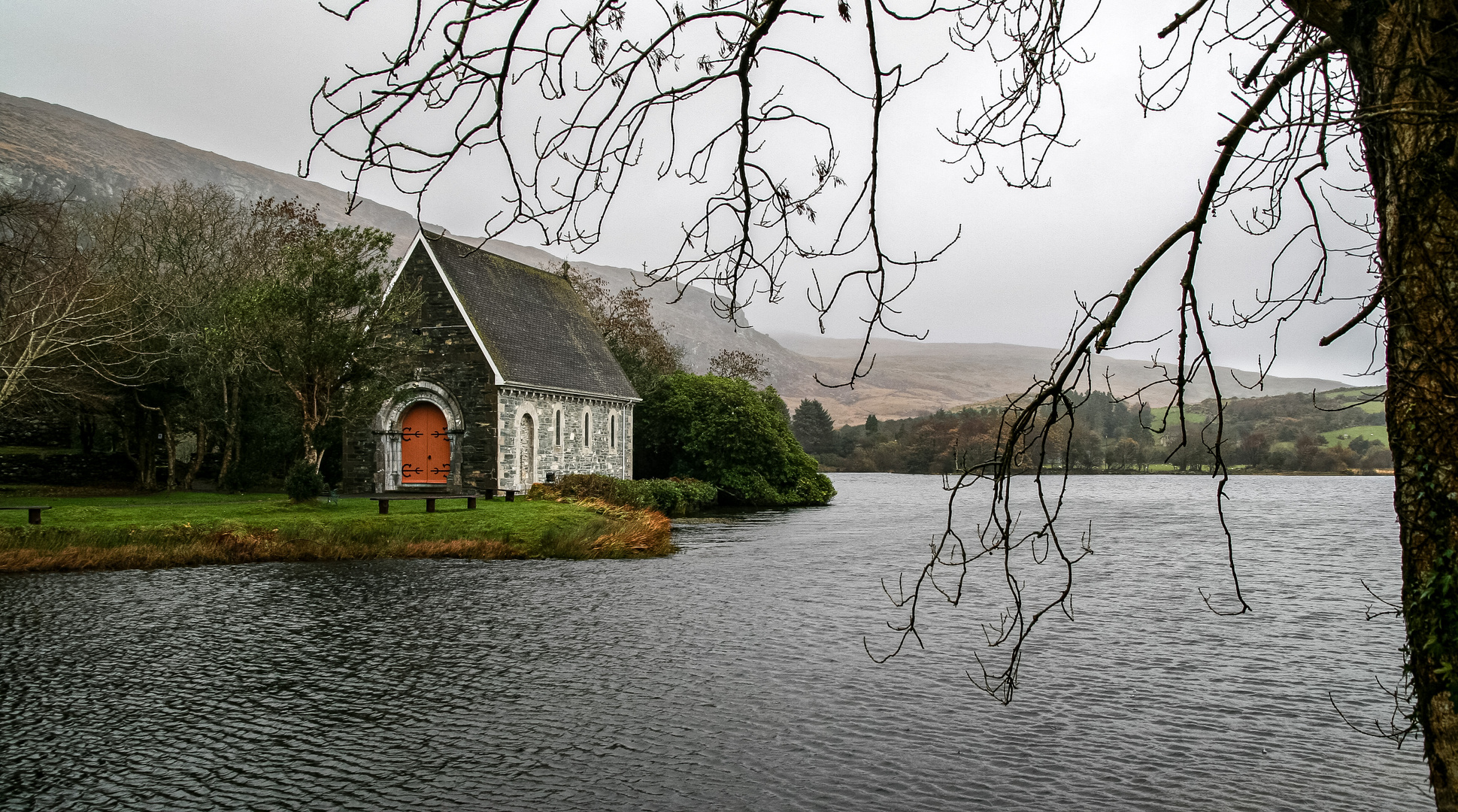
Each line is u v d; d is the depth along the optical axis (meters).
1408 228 4.23
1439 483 4.21
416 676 13.18
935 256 4.59
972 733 11.09
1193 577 23.97
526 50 4.54
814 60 4.48
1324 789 9.55
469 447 37.16
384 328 29.75
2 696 12.08
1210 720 11.68
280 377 32.22
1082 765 10.13
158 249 41.34
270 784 9.37
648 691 12.59
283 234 47.94
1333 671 14.07
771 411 59.66
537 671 13.49
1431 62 4.07
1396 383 4.42
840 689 12.77
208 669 13.43
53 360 33.22
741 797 9.19
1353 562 27.62
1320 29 4.45
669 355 67.31
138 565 22.52
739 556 27.11
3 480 38.47
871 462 111.62
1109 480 94.06
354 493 37.47
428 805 8.90
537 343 42.31
